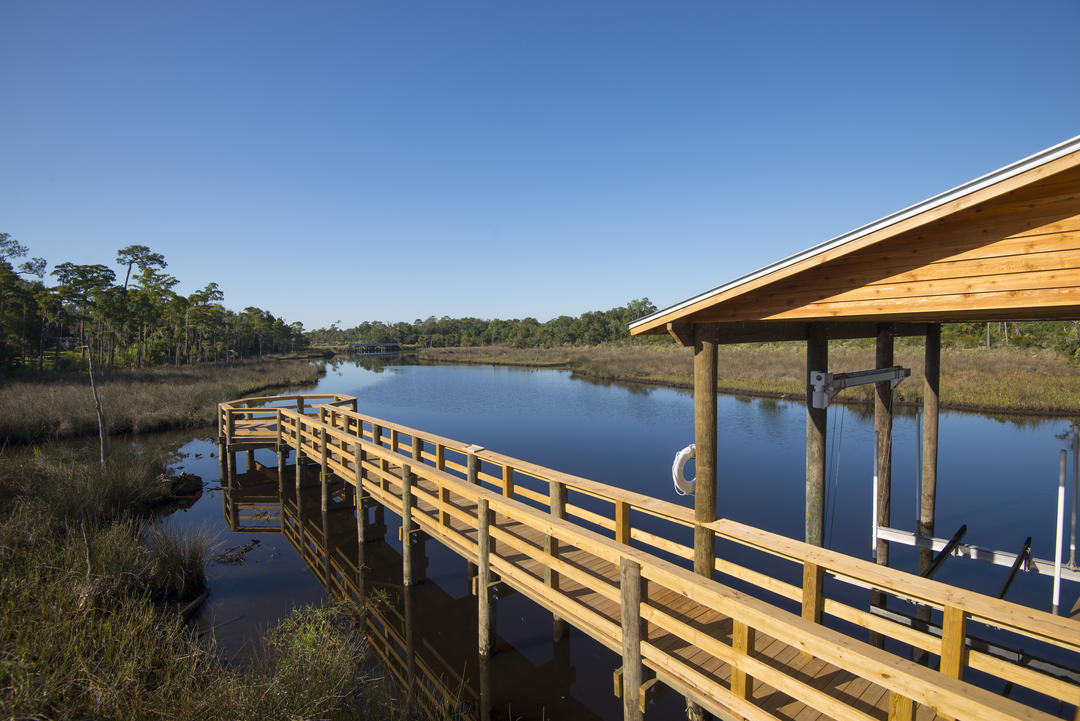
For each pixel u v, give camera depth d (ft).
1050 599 22.41
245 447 39.11
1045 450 45.47
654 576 11.74
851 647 8.56
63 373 87.71
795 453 46.62
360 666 17.46
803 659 12.35
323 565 26.27
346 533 30.94
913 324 19.45
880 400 19.20
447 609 22.25
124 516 28.17
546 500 19.27
